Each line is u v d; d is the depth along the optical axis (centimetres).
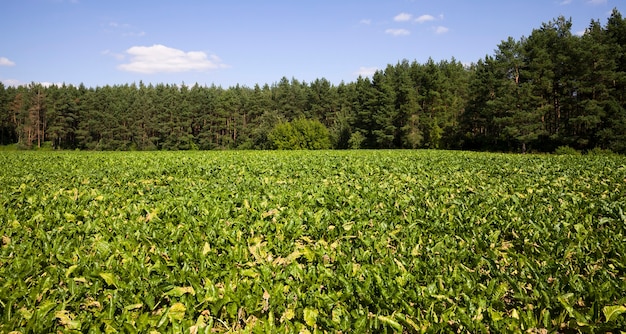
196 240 683
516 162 2512
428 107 6819
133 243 662
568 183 1384
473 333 417
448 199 1095
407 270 566
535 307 477
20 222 812
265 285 503
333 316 438
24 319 429
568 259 629
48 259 602
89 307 488
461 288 494
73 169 2125
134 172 1934
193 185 1455
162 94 8875
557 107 4931
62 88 9562
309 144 7244
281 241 691
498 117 5125
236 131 8456
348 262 574
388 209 938
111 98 8525
